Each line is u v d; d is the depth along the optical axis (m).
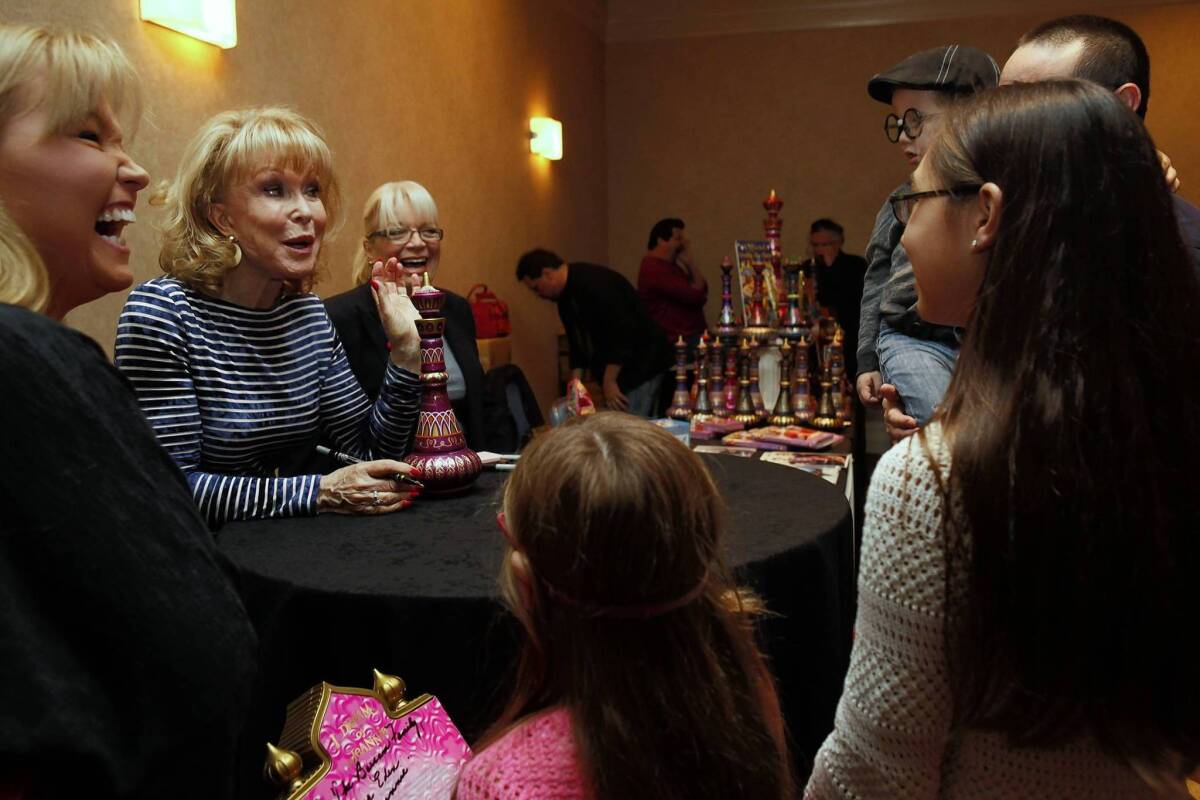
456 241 4.75
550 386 6.25
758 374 3.64
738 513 1.61
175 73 2.67
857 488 4.19
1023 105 0.73
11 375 0.65
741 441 2.99
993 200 0.72
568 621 0.72
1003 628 0.66
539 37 5.96
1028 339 0.68
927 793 0.72
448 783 1.02
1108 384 0.66
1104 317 0.67
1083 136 0.70
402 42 4.09
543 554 0.71
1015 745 0.69
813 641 1.46
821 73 7.23
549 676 0.77
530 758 0.71
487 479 1.91
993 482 0.66
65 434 0.67
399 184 2.62
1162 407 0.67
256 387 1.72
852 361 5.80
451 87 4.62
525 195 5.77
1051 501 0.65
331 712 0.96
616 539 0.69
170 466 0.77
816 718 1.48
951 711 0.71
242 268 1.71
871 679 0.72
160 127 2.62
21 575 0.65
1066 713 0.67
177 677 0.68
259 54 3.07
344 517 1.64
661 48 7.48
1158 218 0.69
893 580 0.71
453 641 1.24
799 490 1.78
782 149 7.37
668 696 0.70
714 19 7.33
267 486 1.63
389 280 1.88
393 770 0.99
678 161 7.56
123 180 1.00
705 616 0.75
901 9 7.02
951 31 6.97
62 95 0.91
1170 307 0.68
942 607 0.69
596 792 0.69
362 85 3.75
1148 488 0.65
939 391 1.71
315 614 1.29
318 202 1.70
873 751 0.73
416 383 1.86
